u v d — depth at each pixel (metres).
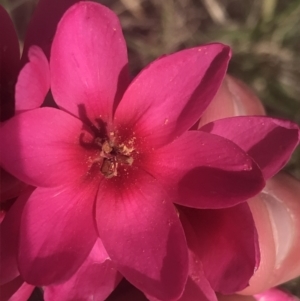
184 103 0.08
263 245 0.12
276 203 0.12
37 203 0.08
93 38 0.08
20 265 0.07
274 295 0.13
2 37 0.09
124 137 0.09
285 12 0.18
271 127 0.09
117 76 0.09
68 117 0.08
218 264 0.08
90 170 0.09
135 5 0.19
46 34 0.09
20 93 0.07
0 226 0.08
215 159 0.08
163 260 0.08
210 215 0.09
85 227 0.08
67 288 0.08
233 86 0.14
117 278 0.08
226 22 0.19
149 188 0.09
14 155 0.07
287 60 0.19
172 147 0.09
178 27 0.19
